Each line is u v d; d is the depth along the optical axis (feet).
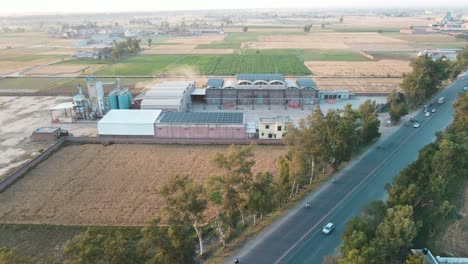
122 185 299.58
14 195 284.00
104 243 159.74
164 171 325.01
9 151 369.71
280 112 486.38
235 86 520.01
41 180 308.81
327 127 299.99
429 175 244.63
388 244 185.26
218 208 234.58
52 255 211.41
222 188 211.00
